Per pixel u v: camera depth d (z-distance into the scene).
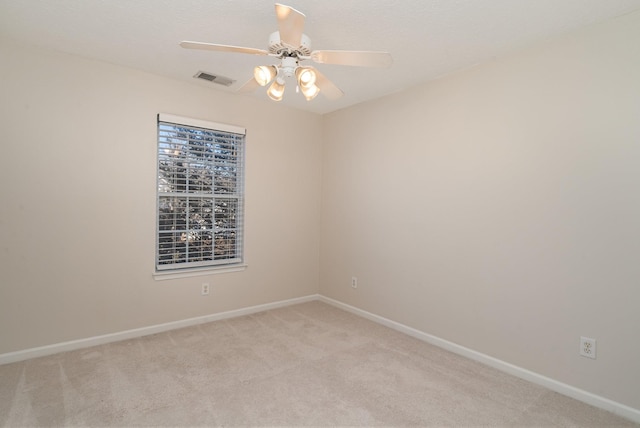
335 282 4.14
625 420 2.00
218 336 3.15
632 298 2.01
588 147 2.17
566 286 2.27
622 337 2.05
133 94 3.02
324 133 4.33
